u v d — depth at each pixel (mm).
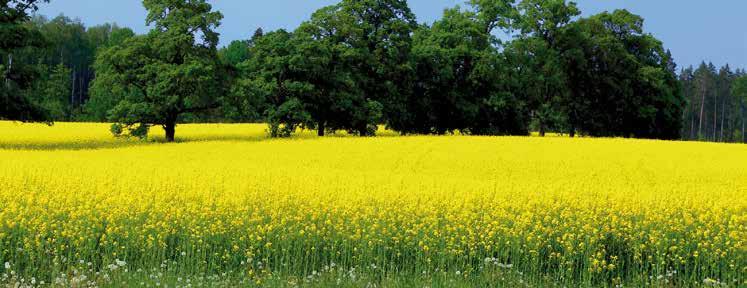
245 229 11648
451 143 34875
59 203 13195
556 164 26938
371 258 10750
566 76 57594
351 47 47156
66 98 91188
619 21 60188
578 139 37844
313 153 30750
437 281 9953
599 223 12516
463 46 49875
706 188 19172
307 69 44750
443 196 15859
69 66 102875
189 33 40750
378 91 49406
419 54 50750
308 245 11133
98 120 80688
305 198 14844
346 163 27375
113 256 10586
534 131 68938
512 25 53312
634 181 22562
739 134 127125
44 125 53031
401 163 27328
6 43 35688
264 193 15477
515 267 10844
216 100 40969
